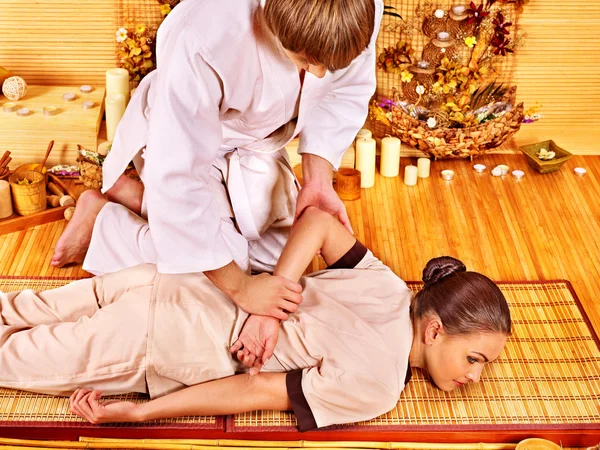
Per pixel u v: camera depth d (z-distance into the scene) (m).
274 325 2.21
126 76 3.43
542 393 2.38
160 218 1.99
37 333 2.29
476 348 2.19
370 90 2.57
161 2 3.42
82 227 2.80
